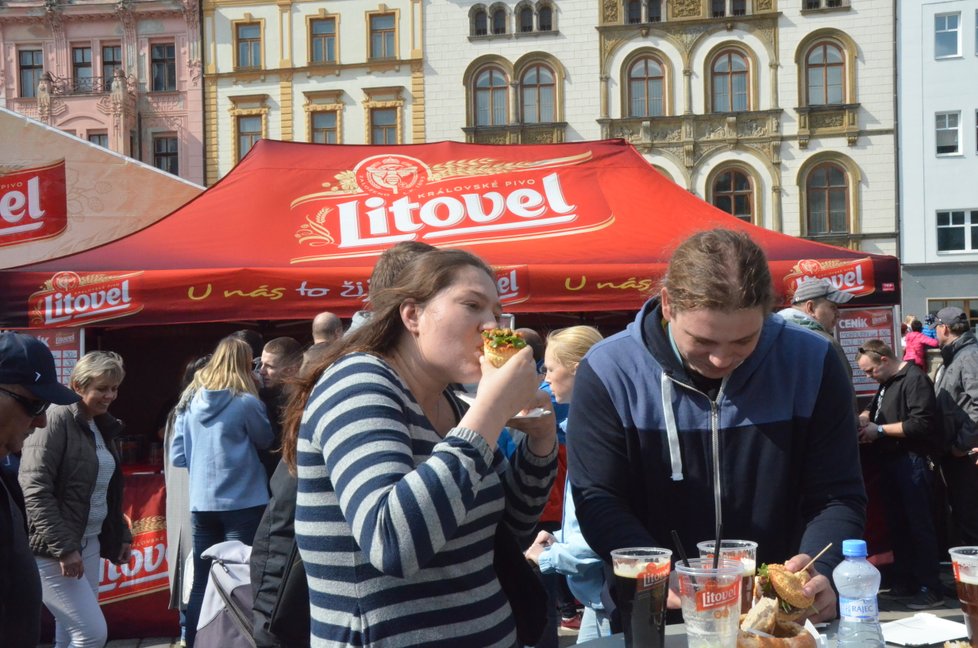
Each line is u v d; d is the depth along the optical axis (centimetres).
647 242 783
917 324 1476
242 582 320
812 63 2850
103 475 447
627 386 239
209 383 509
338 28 2997
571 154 951
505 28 2939
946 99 2816
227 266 694
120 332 1073
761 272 207
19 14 3064
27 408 280
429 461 160
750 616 188
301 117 3012
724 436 232
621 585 191
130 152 3052
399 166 913
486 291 184
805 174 2852
